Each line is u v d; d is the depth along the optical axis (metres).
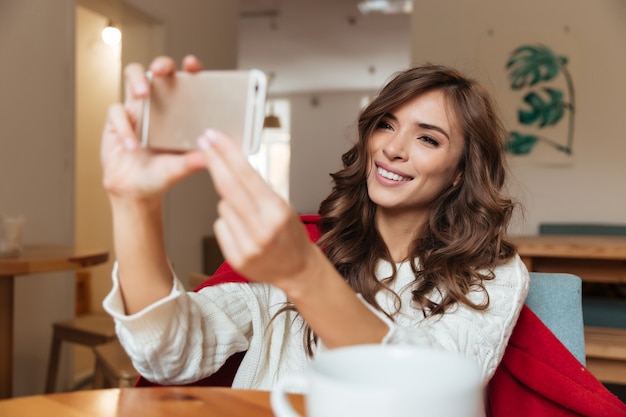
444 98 1.14
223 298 1.10
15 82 2.69
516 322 1.16
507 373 1.17
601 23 4.03
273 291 1.17
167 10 3.96
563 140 4.09
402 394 0.36
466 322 1.01
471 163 1.19
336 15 7.67
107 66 4.22
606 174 4.04
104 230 4.23
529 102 4.13
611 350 2.07
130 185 0.65
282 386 0.46
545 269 2.97
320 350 0.67
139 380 0.95
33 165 2.81
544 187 4.14
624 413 1.10
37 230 2.84
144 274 0.76
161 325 0.80
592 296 3.42
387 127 1.18
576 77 4.07
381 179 1.17
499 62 4.18
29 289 2.83
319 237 1.30
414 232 1.23
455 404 0.37
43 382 2.94
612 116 4.02
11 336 2.21
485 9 4.20
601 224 3.97
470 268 1.12
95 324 2.68
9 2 2.65
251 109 0.56
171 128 0.60
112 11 3.63
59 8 2.98
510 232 3.62
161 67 0.59
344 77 11.66
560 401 1.11
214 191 4.67
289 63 10.53
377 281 1.17
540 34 4.11
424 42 4.30
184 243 4.22
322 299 0.61
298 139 13.55
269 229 0.53
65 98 3.04
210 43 4.59
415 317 1.12
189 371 0.89
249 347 1.11
